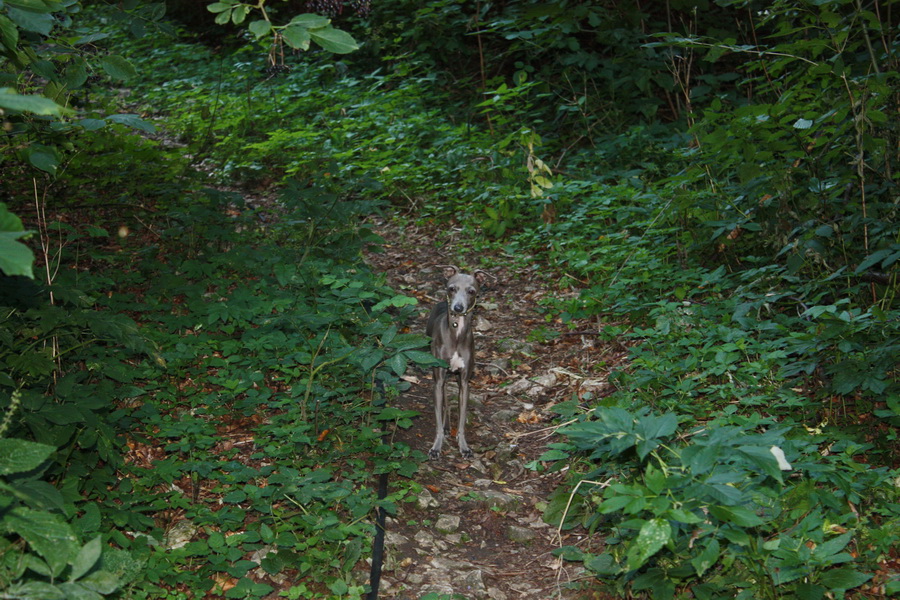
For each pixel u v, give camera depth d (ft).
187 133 41.04
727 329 19.22
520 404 20.27
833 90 20.03
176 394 18.33
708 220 23.48
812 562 10.91
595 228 28.89
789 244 20.10
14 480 9.74
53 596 8.36
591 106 38.09
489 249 30.17
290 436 15.81
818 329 17.69
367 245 27.35
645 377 18.08
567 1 37.17
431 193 35.19
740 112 18.74
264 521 14.55
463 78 45.24
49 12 11.03
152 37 58.75
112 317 15.19
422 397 20.72
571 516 15.14
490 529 15.55
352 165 34.91
